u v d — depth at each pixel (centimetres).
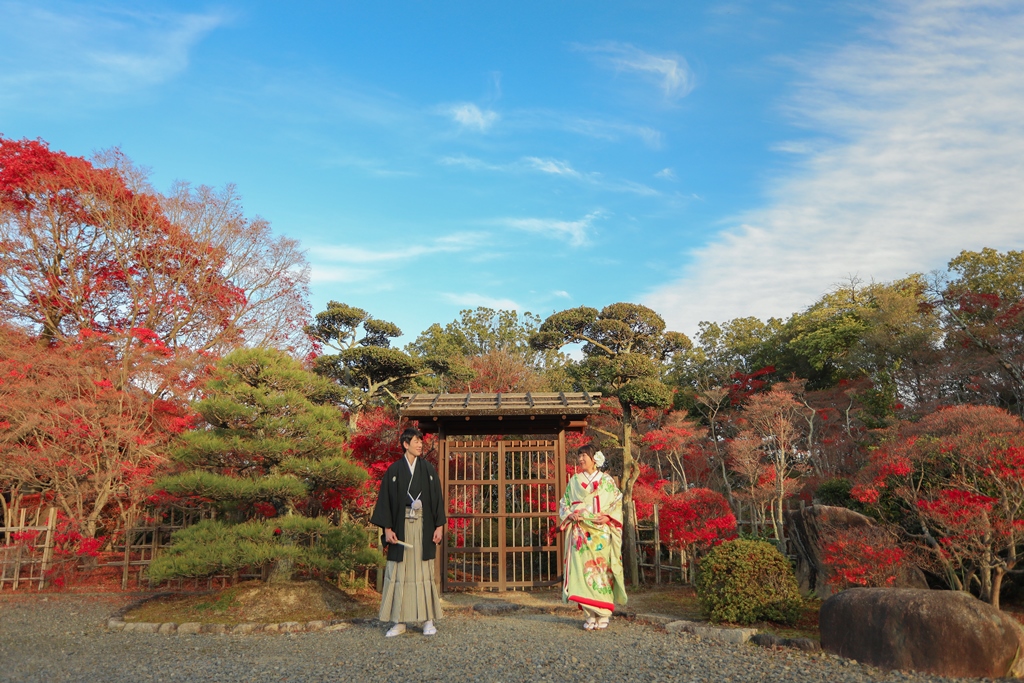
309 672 446
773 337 2828
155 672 462
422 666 455
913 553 634
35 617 732
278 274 1415
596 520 596
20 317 1257
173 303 1323
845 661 456
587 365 1535
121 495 1044
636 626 611
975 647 423
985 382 1295
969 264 1916
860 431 1547
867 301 2428
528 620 646
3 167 1245
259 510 829
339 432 782
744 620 573
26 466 991
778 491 920
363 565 789
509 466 1130
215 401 721
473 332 2562
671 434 1230
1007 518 555
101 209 1293
